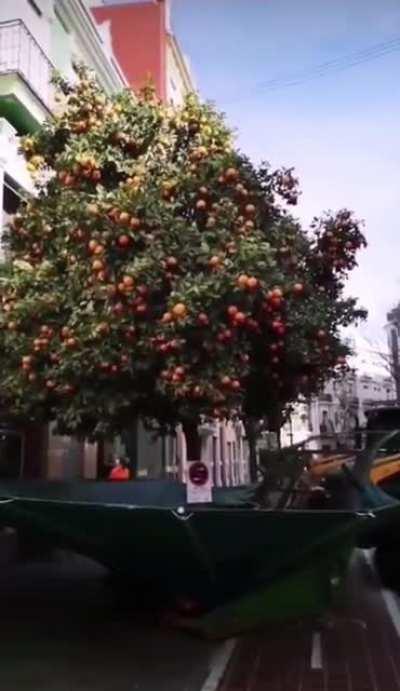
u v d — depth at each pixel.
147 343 8.47
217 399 8.70
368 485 9.20
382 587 10.77
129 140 10.15
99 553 8.08
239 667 7.03
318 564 7.86
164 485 9.79
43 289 9.58
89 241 8.74
